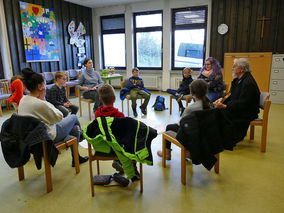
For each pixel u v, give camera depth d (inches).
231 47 223.9
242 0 211.6
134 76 163.0
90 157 68.6
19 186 77.3
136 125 64.5
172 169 87.4
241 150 103.7
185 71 158.9
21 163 68.6
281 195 70.4
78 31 261.0
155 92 261.6
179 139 70.6
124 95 160.4
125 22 265.0
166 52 251.4
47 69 227.6
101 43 292.2
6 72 194.1
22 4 195.2
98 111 74.0
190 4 230.8
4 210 65.0
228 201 67.7
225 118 72.9
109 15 276.7
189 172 85.0
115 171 86.1
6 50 189.5
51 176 80.0
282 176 81.4
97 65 296.4
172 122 144.3
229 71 209.8
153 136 66.3
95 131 64.6
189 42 244.8
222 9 220.2
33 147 68.2
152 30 258.5
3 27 185.3
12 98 124.1
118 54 285.9
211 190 73.4
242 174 83.1
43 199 69.8
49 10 220.7
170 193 72.0
